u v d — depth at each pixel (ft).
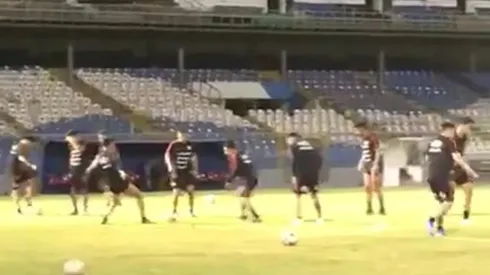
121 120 188.24
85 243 74.90
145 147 168.45
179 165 101.04
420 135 181.47
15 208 121.60
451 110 218.59
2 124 178.81
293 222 93.66
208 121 193.98
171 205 124.88
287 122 200.64
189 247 71.36
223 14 207.72
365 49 231.09
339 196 142.82
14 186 115.75
